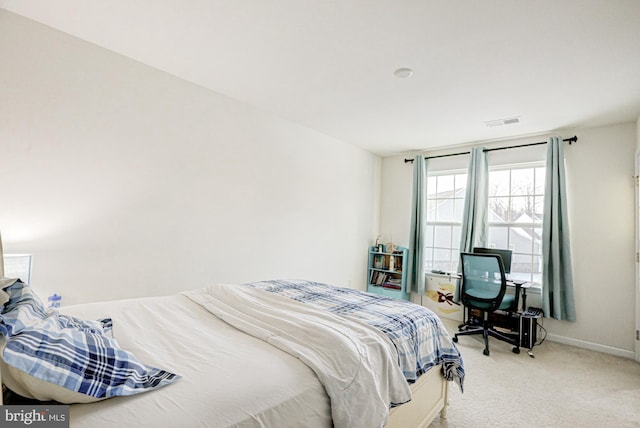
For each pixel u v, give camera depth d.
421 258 4.57
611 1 1.63
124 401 0.89
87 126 2.29
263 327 1.50
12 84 2.00
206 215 3.00
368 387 1.22
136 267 2.55
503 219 4.14
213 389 0.97
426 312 1.99
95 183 2.34
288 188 3.76
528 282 3.65
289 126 3.75
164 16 1.94
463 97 2.89
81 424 0.78
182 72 2.68
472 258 3.46
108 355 0.94
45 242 2.14
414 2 1.72
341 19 1.90
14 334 0.86
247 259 3.35
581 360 3.04
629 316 3.21
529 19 1.81
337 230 4.46
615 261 3.30
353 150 4.70
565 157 3.65
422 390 1.77
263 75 2.67
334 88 2.84
